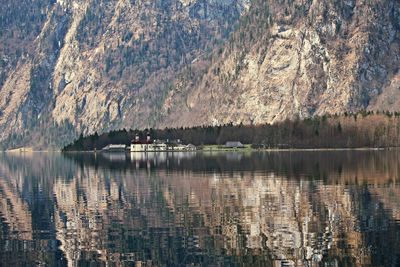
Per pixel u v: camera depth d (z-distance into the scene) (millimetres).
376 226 115250
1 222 132875
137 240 111562
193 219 128125
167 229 119312
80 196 175250
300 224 119375
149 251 104125
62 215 140625
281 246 104000
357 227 114938
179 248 105125
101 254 103625
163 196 165375
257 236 111125
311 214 129125
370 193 157000
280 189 171375
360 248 101062
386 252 98688
